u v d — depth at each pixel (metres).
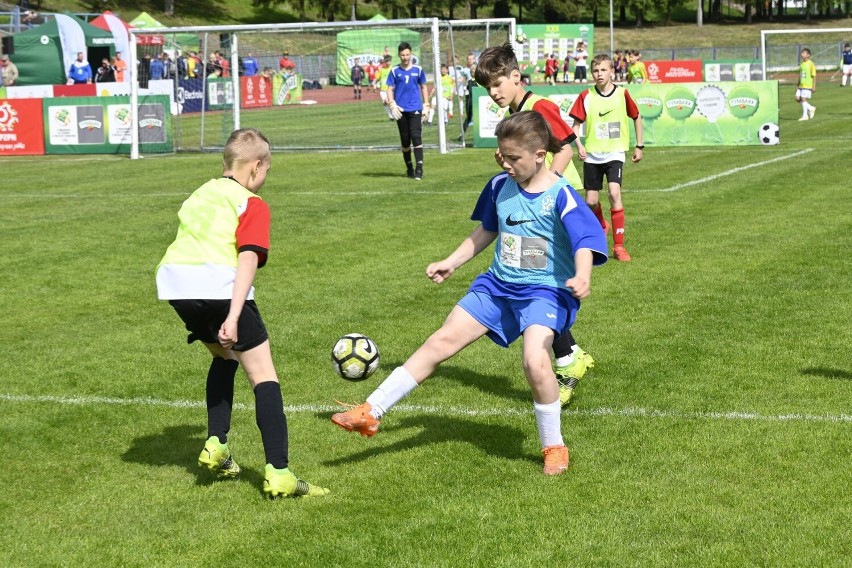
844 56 65.56
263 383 6.52
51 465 7.25
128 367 9.66
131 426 8.08
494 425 7.90
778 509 6.12
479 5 112.25
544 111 9.64
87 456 7.43
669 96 31.34
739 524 5.94
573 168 14.28
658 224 16.94
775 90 30.48
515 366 9.50
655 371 9.05
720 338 10.05
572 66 85.62
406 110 24.39
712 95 30.95
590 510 6.20
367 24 31.31
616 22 122.31
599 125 14.27
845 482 6.51
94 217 19.39
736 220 17.06
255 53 57.22
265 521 6.18
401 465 7.07
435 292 12.59
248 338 6.45
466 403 8.45
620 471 6.81
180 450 7.53
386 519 6.15
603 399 8.35
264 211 6.42
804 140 31.44
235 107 34.00
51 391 8.95
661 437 7.43
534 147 6.70
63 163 30.86
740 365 9.15
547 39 86.69
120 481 6.93
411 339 10.44
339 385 8.99
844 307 11.12
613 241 14.82
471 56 37.44
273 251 15.38
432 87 39.56
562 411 8.10
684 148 30.53
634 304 11.56
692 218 17.45
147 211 20.11
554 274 6.89
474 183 23.50
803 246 14.63
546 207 6.79
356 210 19.42
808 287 12.12
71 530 6.14
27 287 13.35
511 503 6.33
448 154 31.11
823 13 129.12
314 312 11.64
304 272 13.87
